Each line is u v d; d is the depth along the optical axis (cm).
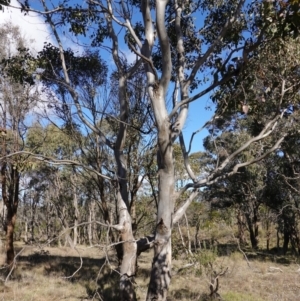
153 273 647
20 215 4241
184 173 1166
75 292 1180
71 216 2931
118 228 722
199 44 947
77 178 2094
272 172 2102
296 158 1747
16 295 1090
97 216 2908
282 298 1182
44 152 1681
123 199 756
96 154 1261
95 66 1105
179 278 1328
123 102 825
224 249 2195
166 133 648
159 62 941
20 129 1548
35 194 3462
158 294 638
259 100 728
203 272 1280
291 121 810
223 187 2323
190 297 1130
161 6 639
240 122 1145
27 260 1950
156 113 649
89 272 1550
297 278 1544
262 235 3859
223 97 752
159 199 662
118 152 801
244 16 786
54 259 2030
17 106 1489
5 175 1684
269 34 660
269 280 1495
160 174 664
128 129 1102
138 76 1121
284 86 739
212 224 2036
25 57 1013
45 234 3412
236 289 1299
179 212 681
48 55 1032
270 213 2981
